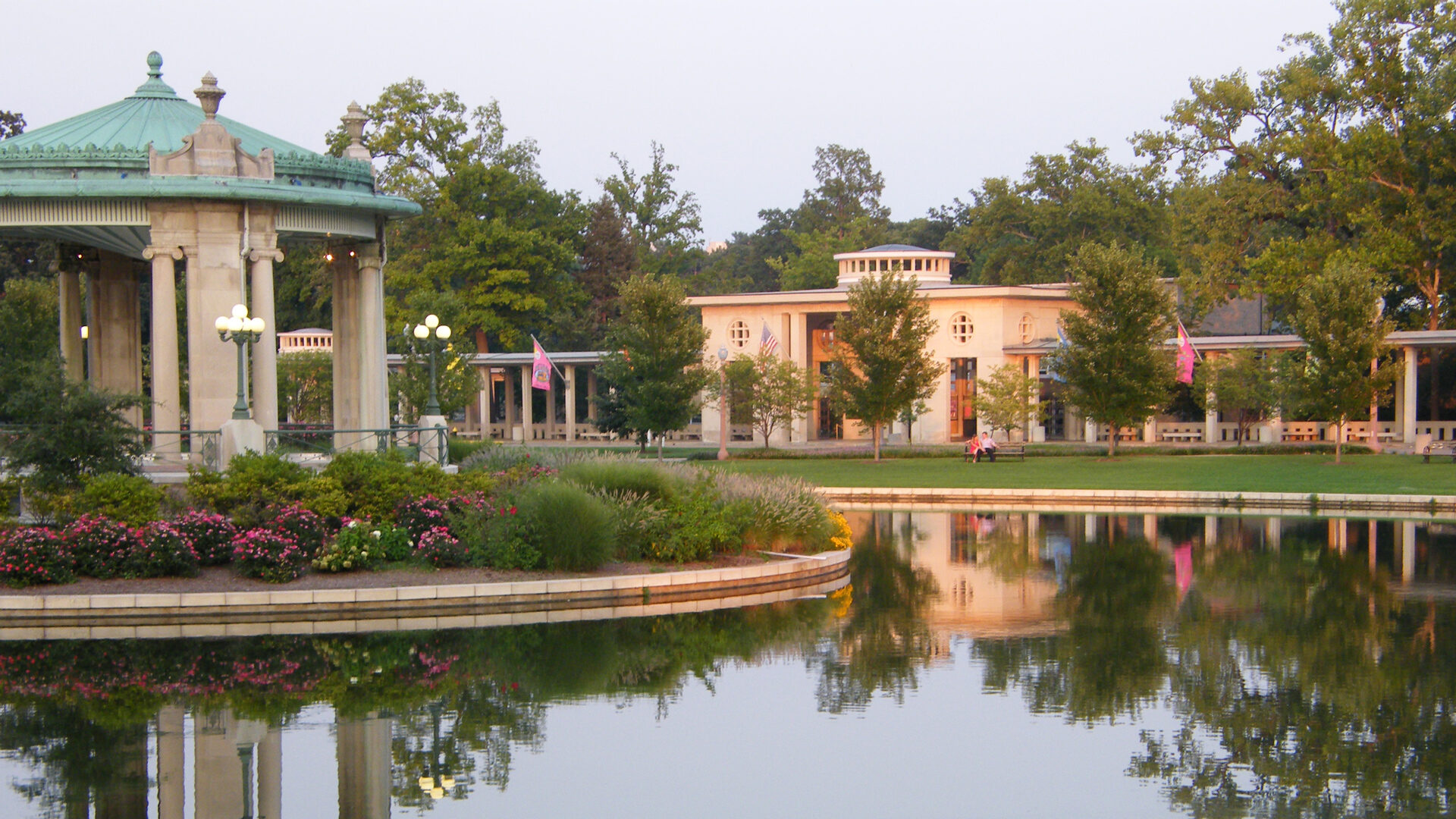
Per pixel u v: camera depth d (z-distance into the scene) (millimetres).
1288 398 48344
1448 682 14766
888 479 40344
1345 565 24031
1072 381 47594
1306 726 13070
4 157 23625
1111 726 13086
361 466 21656
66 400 21250
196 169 23859
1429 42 53031
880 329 46500
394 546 20391
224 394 24062
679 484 23719
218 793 11047
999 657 16234
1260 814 10500
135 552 18938
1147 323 45875
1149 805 10758
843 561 23547
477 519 20719
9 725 13094
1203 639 17219
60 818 10383
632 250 87250
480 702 14062
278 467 21344
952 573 23312
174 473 22406
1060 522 31969
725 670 15594
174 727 13055
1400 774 11484
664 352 47188
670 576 20219
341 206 25328
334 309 27828
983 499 36844
